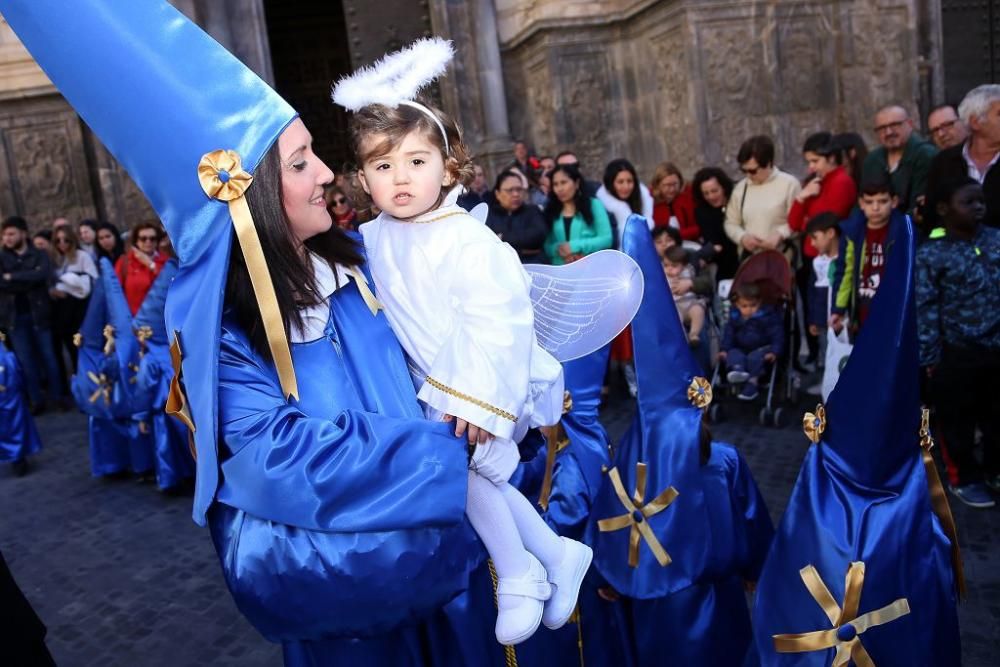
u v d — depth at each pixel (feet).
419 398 4.46
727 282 18.84
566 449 8.04
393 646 5.23
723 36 30.66
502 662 5.90
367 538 4.30
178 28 4.33
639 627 7.61
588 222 19.34
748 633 7.85
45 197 37.04
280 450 4.24
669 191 21.43
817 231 17.22
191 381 4.36
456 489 4.30
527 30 34.55
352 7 37.01
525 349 4.38
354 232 5.21
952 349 12.17
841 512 5.98
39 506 17.24
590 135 34.55
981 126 13.97
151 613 12.05
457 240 4.58
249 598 4.44
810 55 31.27
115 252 27.12
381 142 4.52
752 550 7.67
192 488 17.11
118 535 15.17
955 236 12.10
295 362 4.54
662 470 7.34
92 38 4.24
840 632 5.81
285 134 4.40
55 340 25.52
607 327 5.66
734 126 31.01
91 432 17.98
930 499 6.13
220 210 4.32
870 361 5.79
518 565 4.81
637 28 33.53
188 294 4.38
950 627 5.98
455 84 36.01
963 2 40.57
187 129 4.28
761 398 18.76
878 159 18.19
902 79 32.07
